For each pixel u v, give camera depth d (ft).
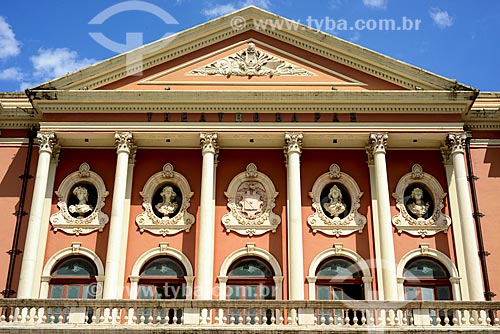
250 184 83.46
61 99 82.89
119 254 77.30
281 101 82.43
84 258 80.38
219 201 82.48
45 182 80.02
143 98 82.69
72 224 81.10
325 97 82.38
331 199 82.69
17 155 85.40
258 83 85.46
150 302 68.59
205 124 82.17
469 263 75.77
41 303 68.49
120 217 78.02
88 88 84.53
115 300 68.69
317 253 79.87
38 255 79.05
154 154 84.94
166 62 86.74
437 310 68.90
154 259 80.59
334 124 82.02
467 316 69.05
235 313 71.56
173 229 81.15
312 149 84.99
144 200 82.64
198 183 83.51
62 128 82.23
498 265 79.10
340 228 81.00
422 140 82.94
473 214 81.46
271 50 87.56
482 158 84.89
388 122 82.12
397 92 82.28
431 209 82.64
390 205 82.28
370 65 85.56
